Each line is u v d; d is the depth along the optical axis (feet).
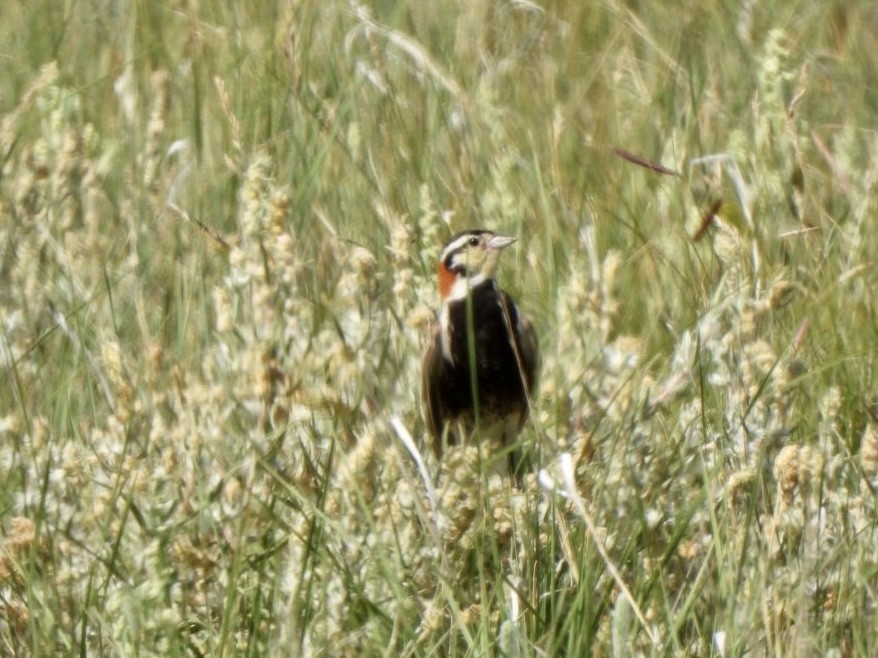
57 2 68.85
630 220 52.95
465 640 32.71
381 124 58.44
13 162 47.73
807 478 33.40
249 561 33.45
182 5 68.39
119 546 33.37
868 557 34.35
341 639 31.83
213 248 48.34
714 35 67.26
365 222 50.90
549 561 34.17
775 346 42.09
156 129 51.98
